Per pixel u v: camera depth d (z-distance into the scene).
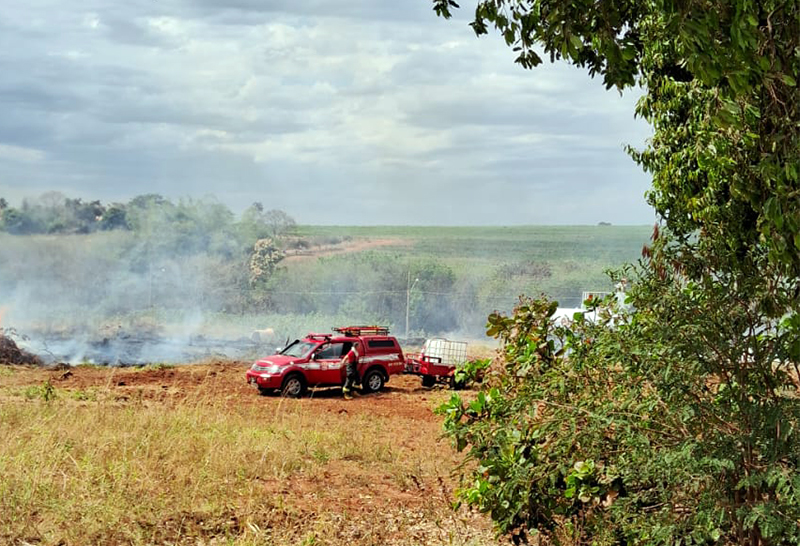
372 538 9.08
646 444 5.66
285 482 11.78
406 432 18.14
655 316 6.00
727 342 5.69
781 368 6.13
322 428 17.16
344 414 21.14
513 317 7.65
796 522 5.16
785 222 6.13
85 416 14.53
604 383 6.30
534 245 118.38
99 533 8.50
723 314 5.77
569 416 6.19
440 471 13.02
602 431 6.13
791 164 6.20
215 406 17.84
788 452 5.36
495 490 6.74
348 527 9.60
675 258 6.29
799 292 6.07
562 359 7.23
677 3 5.77
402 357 27.06
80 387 22.80
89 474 9.96
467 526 9.66
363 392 26.25
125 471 10.25
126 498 9.38
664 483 5.78
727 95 6.23
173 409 17.44
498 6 7.17
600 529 6.25
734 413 5.59
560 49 6.52
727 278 5.98
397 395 25.95
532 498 6.79
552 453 6.55
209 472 11.06
